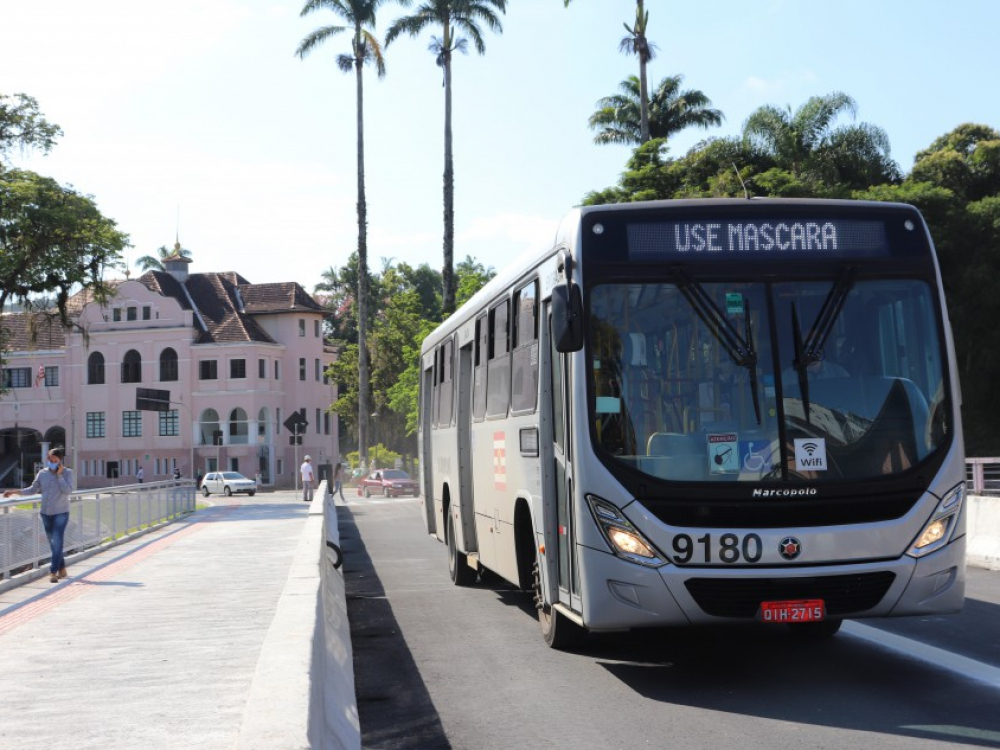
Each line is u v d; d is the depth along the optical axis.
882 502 8.40
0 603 14.97
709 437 8.42
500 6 60.47
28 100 49.09
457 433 14.77
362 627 12.73
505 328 11.84
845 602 8.31
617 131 60.41
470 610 13.78
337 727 6.76
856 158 48.09
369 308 111.62
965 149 63.12
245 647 10.69
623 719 7.81
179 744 6.91
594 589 8.49
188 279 91.06
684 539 8.27
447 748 7.25
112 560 21.16
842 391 8.55
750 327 8.63
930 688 8.38
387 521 35.69
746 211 8.88
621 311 8.72
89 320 88.50
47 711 8.02
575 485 8.67
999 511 16.78
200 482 76.81
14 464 90.69
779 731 7.27
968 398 49.97
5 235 48.03
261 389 85.88
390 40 61.25
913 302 8.84
